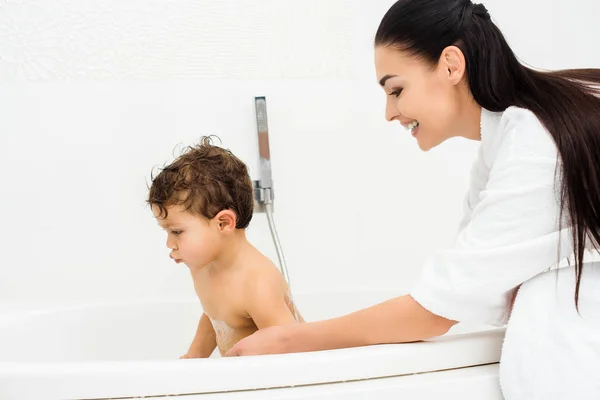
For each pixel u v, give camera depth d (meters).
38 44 1.58
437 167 1.82
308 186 1.72
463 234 0.79
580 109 0.74
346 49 1.77
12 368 0.68
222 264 1.12
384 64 0.86
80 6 1.61
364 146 1.77
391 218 1.78
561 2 1.92
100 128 1.61
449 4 0.82
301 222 1.71
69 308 1.35
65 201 1.58
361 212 1.76
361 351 0.72
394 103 0.88
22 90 1.57
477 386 0.73
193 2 1.67
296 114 1.73
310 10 1.75
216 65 1.68
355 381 0.71
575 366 0.68
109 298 1.58
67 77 1.59
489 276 0.73
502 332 0.81
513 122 0.77
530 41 1.89
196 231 1.05
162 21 1.65
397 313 0.76
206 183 1.05
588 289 0.73
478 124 0.86
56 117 1.58
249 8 1.71
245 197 1.12
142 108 1.63
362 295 1.54
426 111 0.85
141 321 1.42
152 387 0.67
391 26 0.84
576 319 0.71
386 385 0.70
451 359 0.75
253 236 1.67
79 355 1.32
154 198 1.06
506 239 0.73
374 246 1.77
